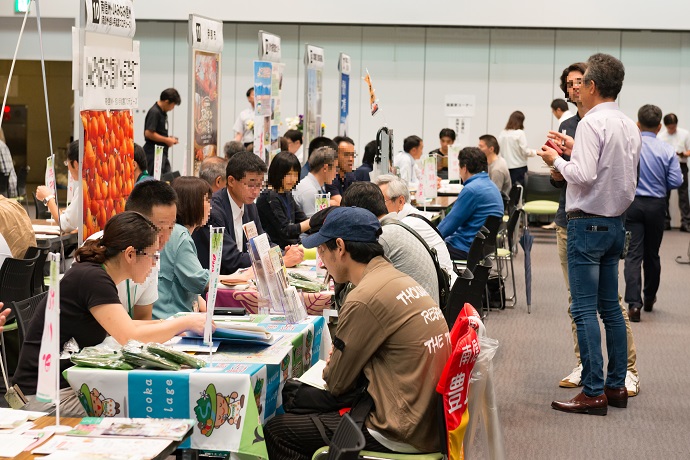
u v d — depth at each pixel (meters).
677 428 4.90
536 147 14.34
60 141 14.66
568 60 14.15
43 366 2.55
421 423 2.97
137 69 5.27
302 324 3.85
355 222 3.17
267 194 6.22
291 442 3.12
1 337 4.89
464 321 3.01
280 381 3.32
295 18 13.98
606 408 5.11
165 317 4.14
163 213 3.69
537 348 6.69
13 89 14.46
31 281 5.10
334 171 7.39
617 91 4.91
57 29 14.14
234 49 14.49
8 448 2.37
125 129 5.15
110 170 4.96
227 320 3.77
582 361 5.16
